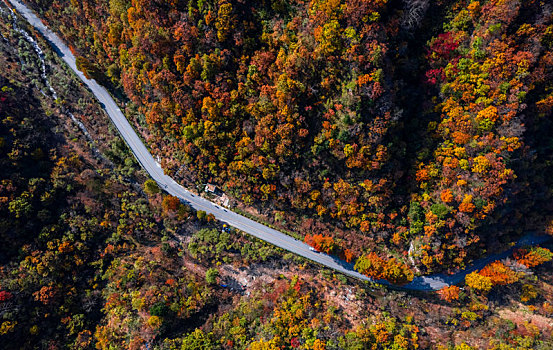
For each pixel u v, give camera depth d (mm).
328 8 57094
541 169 70500
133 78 75688
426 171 68500
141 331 70125
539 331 69812
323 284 77125
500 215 68375
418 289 77125
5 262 68938
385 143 66500
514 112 59219
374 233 76438
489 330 71000
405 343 66688
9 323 64875
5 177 70938
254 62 66750
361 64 59000
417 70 65938
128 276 74938
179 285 77062
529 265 75312
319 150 68500
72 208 76438
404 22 59375
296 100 65625
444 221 67000
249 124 70500
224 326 73125
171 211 77312
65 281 73250
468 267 77312
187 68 68562
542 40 56219
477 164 62594
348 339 66562
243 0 64375
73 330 70125
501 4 55469
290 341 68938
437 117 67125
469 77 61375
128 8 72125
